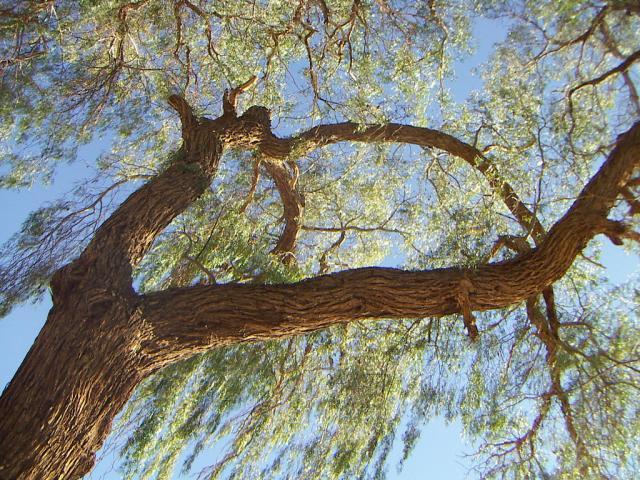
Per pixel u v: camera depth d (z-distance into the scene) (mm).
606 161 4805
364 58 6875
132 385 3947
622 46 5137
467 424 5730
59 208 5641
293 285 4488
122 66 7035
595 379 5102
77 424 3553
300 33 7504
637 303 5273
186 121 5594
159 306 4172
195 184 5012
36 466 3365
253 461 5801
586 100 5469
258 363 5879
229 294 4363
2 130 6473
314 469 5887
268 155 6121
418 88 6855
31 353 3734
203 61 7777
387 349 6328
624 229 4523
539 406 5422
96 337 3775
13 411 3465
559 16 5195
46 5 5863
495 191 5566
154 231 4578
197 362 5590
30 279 5191
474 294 4586
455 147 6359
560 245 4609
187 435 5590
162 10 7117
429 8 6660
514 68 5855
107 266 4137
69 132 6844
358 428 6059
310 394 6277
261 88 7711
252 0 7441
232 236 5828
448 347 5973
